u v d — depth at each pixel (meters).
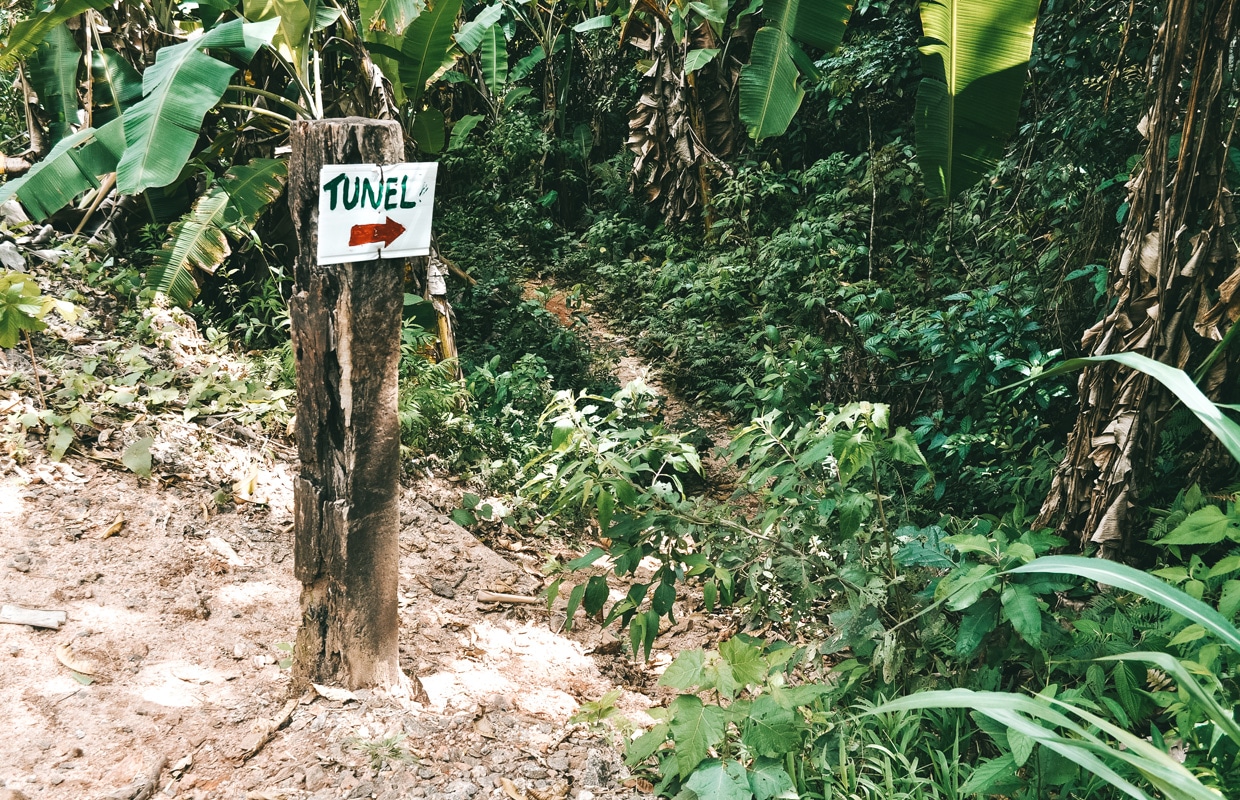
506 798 2.52
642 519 3.00
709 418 8.20
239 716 2.64
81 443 3.80
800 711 2.84
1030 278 6.32
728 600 2.96
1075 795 2.28
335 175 2.32
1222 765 2.11
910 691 2.83
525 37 13.62
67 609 2.93
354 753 2.57
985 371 5.66
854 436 2.65
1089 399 3.64
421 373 5.69
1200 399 1.64
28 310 3.66
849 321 7.45
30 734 2.38
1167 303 3.41
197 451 4.07
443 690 3.10
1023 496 4.97
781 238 9.00
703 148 10.82
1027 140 6.85
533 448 5.87
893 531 2.99
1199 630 2.25
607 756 2.85
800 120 10.76
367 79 6.42
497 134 12.04
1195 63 3.23
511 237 11.37
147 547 3.39
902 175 8.76
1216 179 3.29
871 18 9.83
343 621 2.74
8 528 3.21
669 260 10.46
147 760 2.38
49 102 6.11
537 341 8.80
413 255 2.56
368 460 2.62
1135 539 3.61
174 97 4.36
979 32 3.32
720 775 2.31
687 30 10.20
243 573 3.47
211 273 5.67
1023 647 2.65
